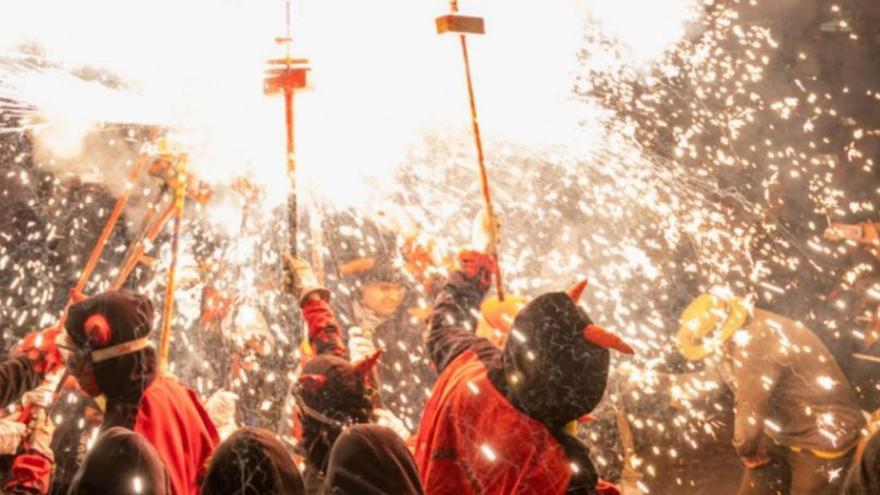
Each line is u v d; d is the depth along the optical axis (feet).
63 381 13.42
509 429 10.96
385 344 18.02
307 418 10.69
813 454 18.49
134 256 13.94
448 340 12.35
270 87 13.23
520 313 11.12
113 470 9.02
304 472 10.85
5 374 11.98
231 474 8.83
